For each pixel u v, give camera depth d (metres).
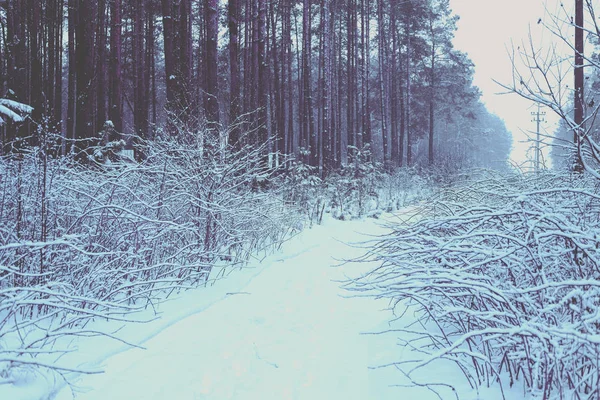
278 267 7.93
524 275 3.73
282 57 31.00
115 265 5.18
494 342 3.51
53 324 4.15
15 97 10.38
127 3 27.12
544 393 2.68
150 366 3.70
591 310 3.06
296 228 11.11
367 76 32.66
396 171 24.41
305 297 6.11
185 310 5.09
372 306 5.69
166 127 8.27
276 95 28.94
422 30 41.44
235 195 7.52
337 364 3.85
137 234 5.26
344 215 15.37
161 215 6.27
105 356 3.74
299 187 13.93
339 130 32.03
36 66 18.12
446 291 3.72
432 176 25.64
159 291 5.64
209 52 11.41
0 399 2.77
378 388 3.35
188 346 4.19
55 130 5.29
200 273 6.28
